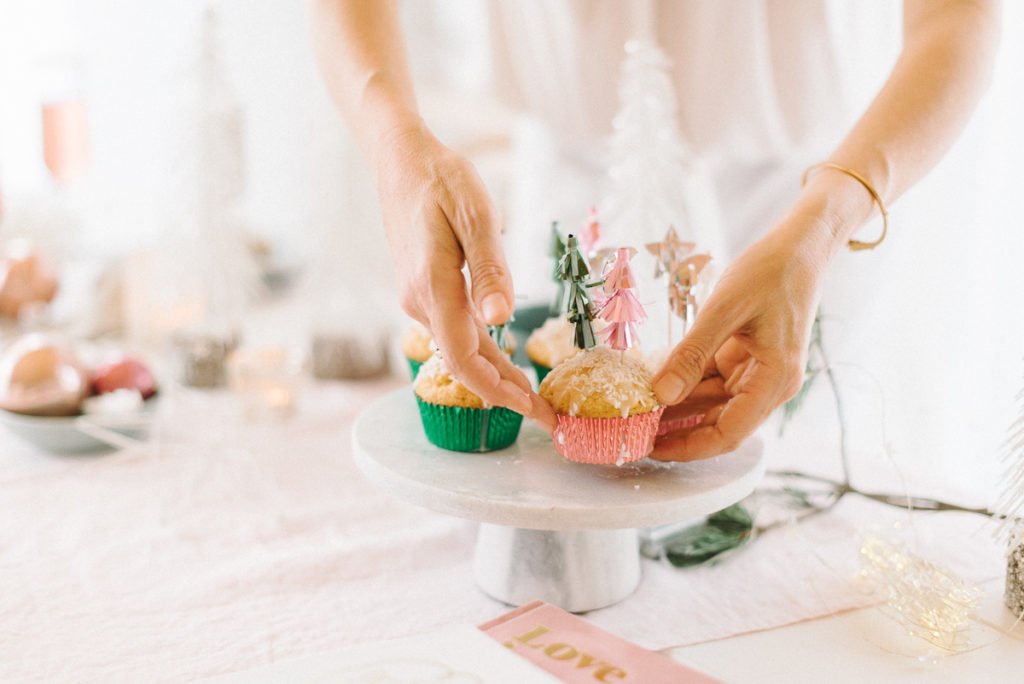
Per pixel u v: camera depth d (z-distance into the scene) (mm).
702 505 815
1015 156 1559
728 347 917
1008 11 1522
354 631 870
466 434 911
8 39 2643
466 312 765
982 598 860
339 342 1702
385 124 890
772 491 1131
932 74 978
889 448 1050
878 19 1633
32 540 1063
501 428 921
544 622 790
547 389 879
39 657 817
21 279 1790
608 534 912
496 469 884
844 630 832
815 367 1127
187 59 1706
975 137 1578
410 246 793
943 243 1613
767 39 1599
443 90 2045
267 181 2680
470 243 748
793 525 1055
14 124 2711
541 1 1674
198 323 1721
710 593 929
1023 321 1576
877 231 1589
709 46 1604
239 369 1497
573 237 887
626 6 1611
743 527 1012
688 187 1490
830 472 1201
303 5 2572
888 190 945
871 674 757
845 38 1636
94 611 904
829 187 911
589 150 1798
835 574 950
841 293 1575
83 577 975
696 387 923
